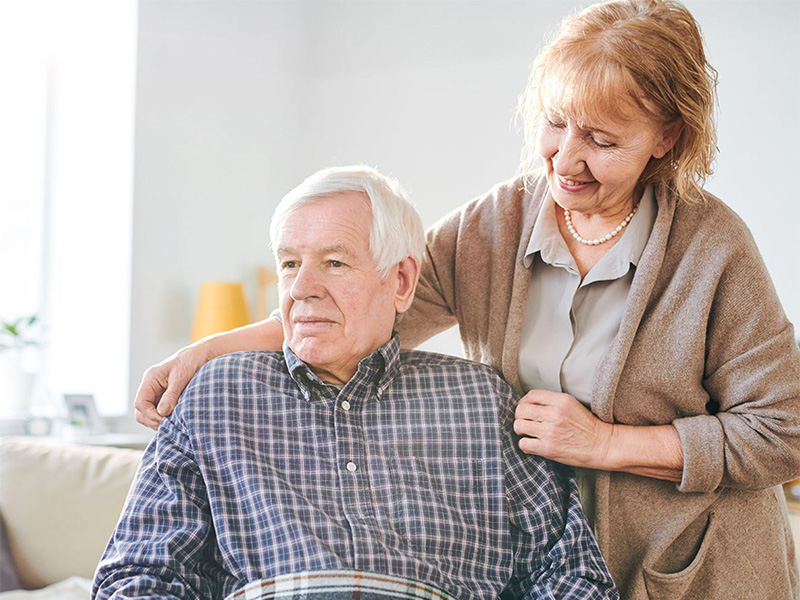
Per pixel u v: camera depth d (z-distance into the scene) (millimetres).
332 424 1483
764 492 1581
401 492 1452
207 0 4367
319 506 1416
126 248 4047
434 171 4477
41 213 4332
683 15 1395
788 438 1456
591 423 1517
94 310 4176
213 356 1588
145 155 4082
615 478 1569
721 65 3814
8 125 4254
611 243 1562
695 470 1464
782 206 3688
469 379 1584
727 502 1550
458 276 1702
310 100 4910
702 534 1549
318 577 1306
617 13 1406
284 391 1501
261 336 1647
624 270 1534
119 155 4102
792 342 1499
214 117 4406
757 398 1488
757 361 1481
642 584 1541
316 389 1502
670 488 1543
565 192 1471
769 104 3721
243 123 4559
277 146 4758
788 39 3689
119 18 4102
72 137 4340
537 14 4203
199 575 1372
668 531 1533
